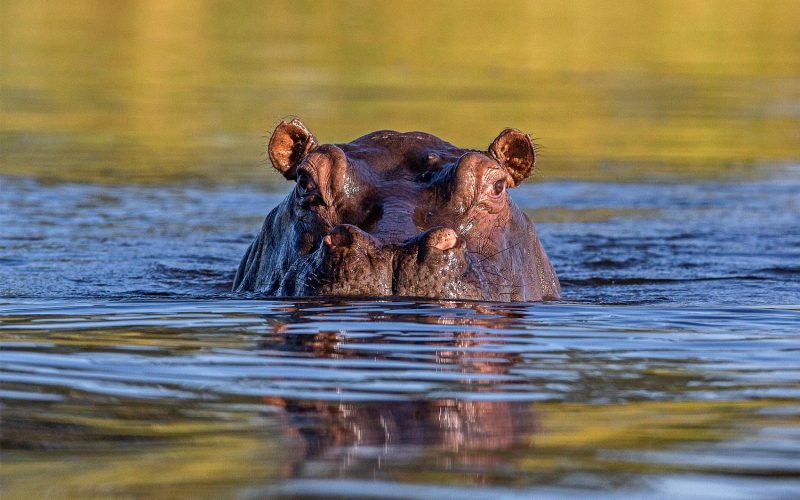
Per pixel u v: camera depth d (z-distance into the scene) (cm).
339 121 4562
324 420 1099
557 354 1402
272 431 1063
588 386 1245
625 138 4612
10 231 2855
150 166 3950
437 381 1252
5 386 1222
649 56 6906
